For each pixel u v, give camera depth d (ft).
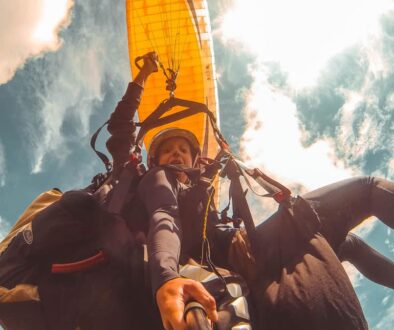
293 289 3.75
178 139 4.87
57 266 3.90
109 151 4.83
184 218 4.20
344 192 4.34
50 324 3.86
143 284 3.83
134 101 5.01
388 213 4.18
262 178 4.45
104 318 3.77
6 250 4.09
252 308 3.90
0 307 3.87
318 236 4.05
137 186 4.29
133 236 4.09
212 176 4.58
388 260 4.83
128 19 7.33
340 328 3.63
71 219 4.02
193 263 3.94
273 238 4.17
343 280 3.80
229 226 4.34
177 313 3.14
